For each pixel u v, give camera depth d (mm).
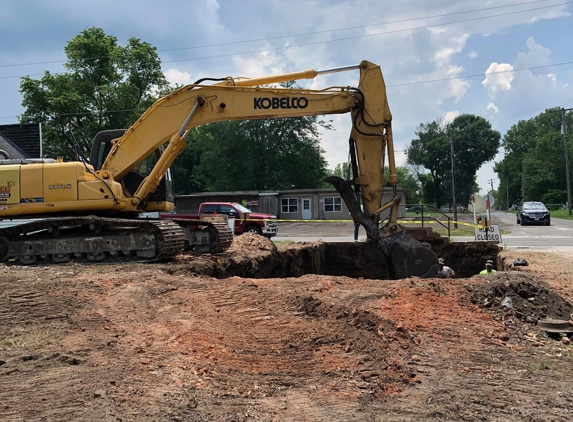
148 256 11695
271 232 24688
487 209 20766
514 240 22906
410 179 96438
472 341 6879
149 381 5125
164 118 12430
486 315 8000
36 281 9344
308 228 35938
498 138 86062
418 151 91188
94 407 4438
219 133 58094
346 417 4559
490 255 18516
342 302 8227
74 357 5746
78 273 10250
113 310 7766
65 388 4895
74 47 44000
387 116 12062
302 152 57562
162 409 4484
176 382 5148
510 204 107562
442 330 7203
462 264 18641
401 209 40906
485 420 4617
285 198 45719
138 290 8797
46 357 5750
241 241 16719
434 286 9273
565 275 12281
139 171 12945
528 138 109125
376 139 12078
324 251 19922
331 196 44906
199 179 65250
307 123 56781
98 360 5707
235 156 57000
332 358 6016
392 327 6887
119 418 4277
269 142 56531
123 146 12492
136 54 43688
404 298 8578
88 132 41938
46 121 41438
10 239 12203
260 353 6168
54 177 11898
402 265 11969
